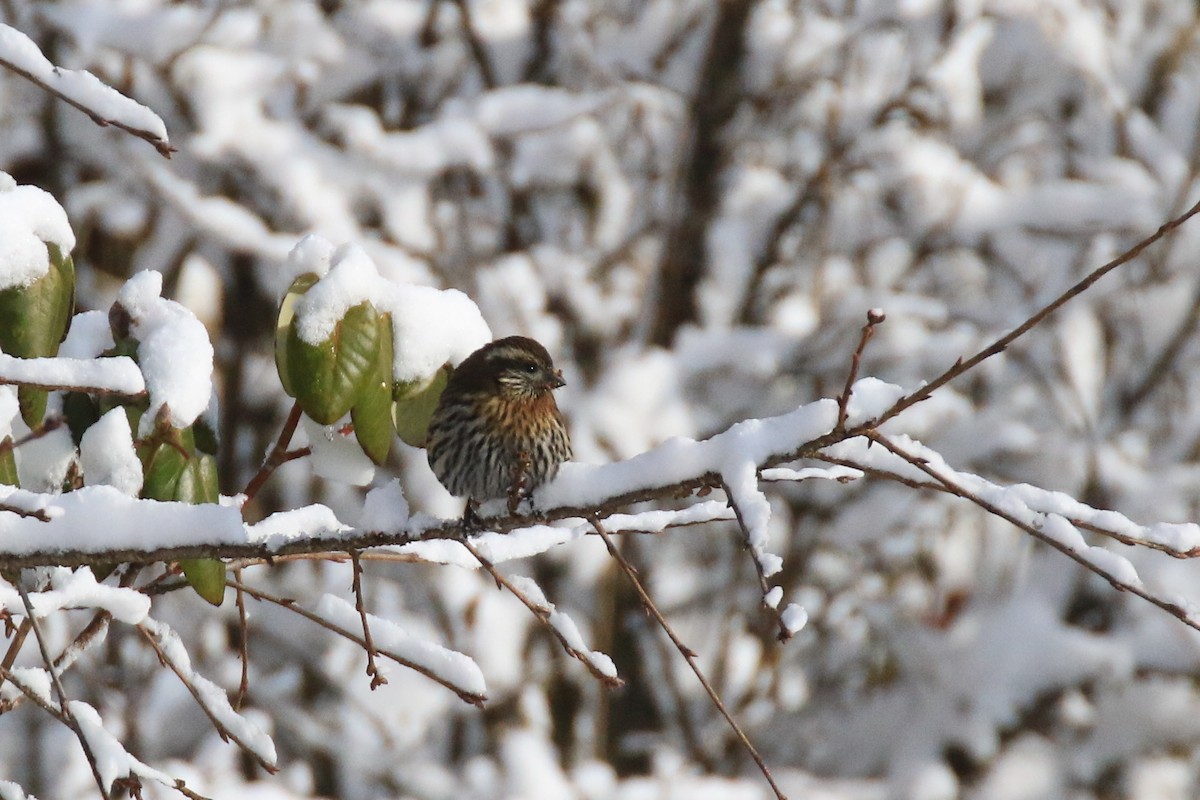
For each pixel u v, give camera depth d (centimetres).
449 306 609
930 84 1602
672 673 1521
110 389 448
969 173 1567
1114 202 1514
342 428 627
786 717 1534
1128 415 1567
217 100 1299
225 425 1391
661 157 1631
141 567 604
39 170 1303
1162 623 1386
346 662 1340
